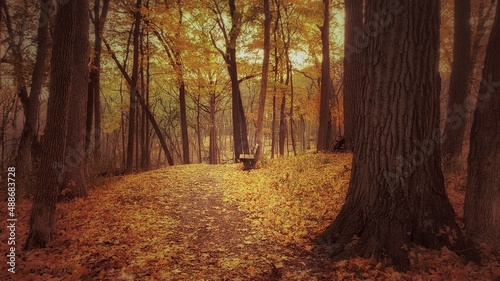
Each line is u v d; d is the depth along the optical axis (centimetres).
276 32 2133
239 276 431
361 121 500
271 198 817
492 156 460
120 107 2119
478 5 1516
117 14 1808
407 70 449
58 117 544
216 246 545
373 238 447
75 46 926
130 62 2302
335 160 1153
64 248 537
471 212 478
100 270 452
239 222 672
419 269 397
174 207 791
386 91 461
